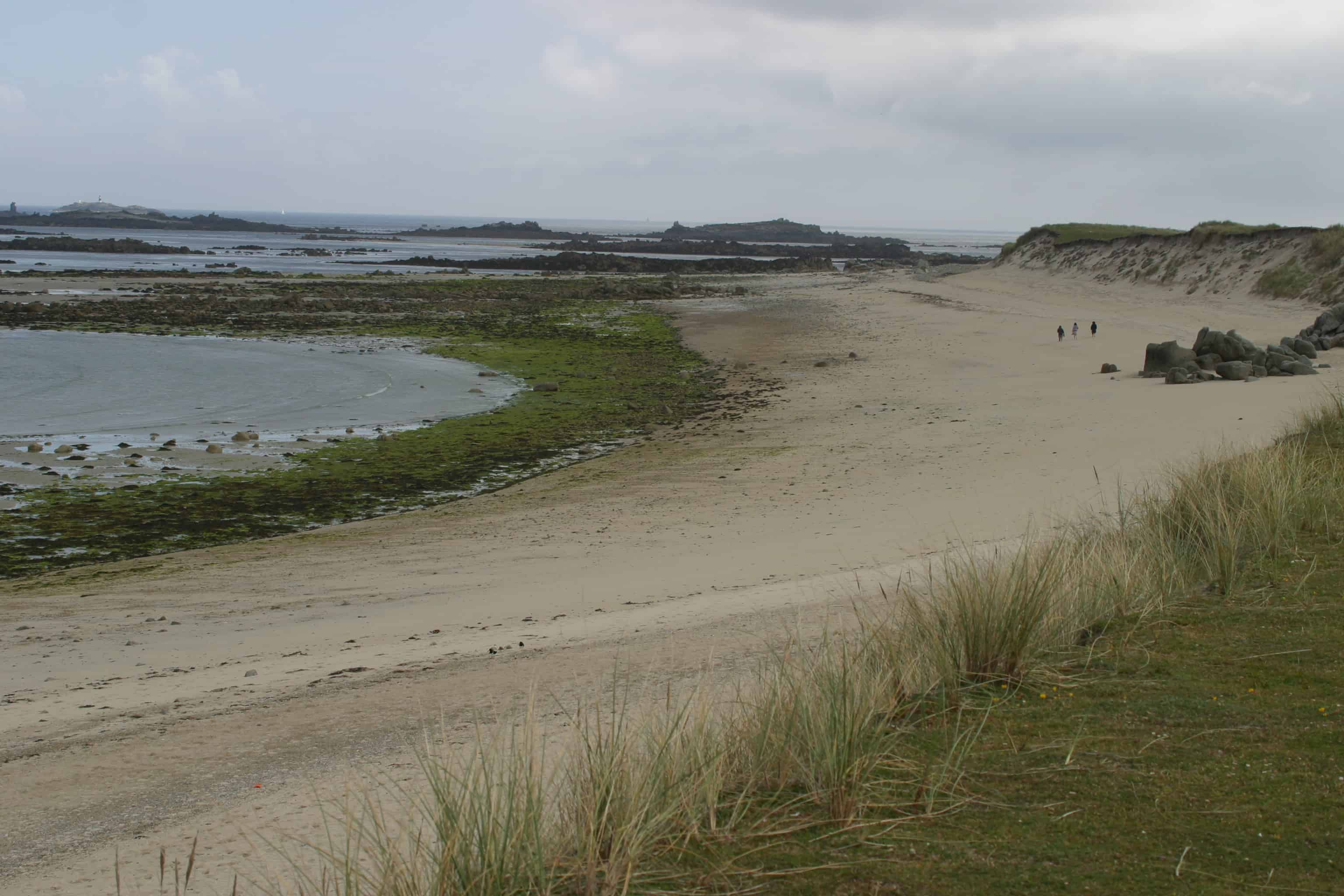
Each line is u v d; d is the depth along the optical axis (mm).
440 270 105375
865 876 3500
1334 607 6668
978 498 16578
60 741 7281
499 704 7035
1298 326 42281
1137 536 8992
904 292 70062
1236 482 9844
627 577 12938
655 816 3898
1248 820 3746
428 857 3887
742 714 5059
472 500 19562
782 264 122000
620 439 25562
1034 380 31375
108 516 18422
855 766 4195
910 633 6348
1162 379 29234
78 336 45312
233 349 42281
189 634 11422
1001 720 5094
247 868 4527
